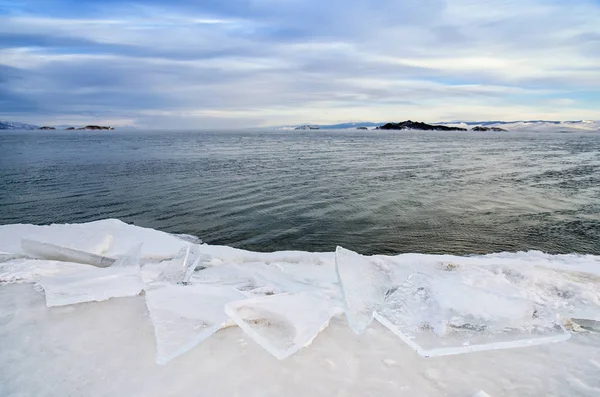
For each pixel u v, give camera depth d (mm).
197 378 2859
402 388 2764
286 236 11711
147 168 29672
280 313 3627
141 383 2805
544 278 4949
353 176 25328
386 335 3500
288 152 50906
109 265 5629
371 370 2973
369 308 3822
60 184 21469
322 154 47094
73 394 2701
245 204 16234
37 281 4730
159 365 3012
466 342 3244
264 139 109562
